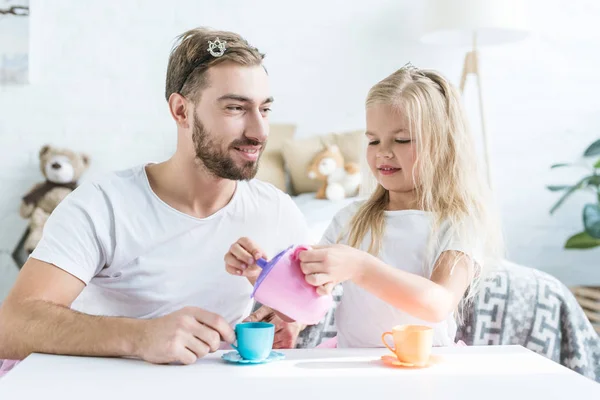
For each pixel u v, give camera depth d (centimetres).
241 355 96
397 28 366
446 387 84
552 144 369
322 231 245
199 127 120
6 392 80
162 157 362
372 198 137
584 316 179
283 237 137
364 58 367
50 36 352
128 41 356
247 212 131
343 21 365
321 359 99
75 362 95
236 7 361
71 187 340
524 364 95
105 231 121
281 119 365
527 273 182
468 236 120
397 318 123
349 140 330
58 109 354
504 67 366
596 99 369
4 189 350
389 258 127
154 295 125
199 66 119
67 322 100
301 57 365
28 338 101
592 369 176
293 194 324
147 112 359
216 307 128
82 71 354
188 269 126
